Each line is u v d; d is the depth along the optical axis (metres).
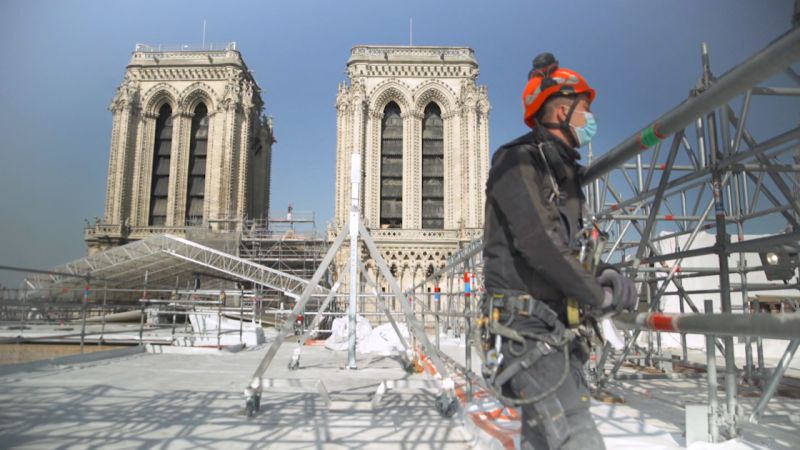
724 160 4.67
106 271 38.94
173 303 16.86
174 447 4.68
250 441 4.91
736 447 4.04
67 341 16.30
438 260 52.38
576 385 1.94
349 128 53.31
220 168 56.47
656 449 4.22
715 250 4.75
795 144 5.16
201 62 58.50
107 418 5.86
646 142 3.12
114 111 57.41
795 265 7.05
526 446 2.19
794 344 4.80
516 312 1.97
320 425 5.63
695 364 10.09
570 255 1.80
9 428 5.33
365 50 55.59
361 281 41.19
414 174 54.31
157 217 59.62
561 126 2.15
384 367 11.88
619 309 1.92
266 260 50.09
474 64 55.66
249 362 12.67
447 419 5.97
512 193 1.90
